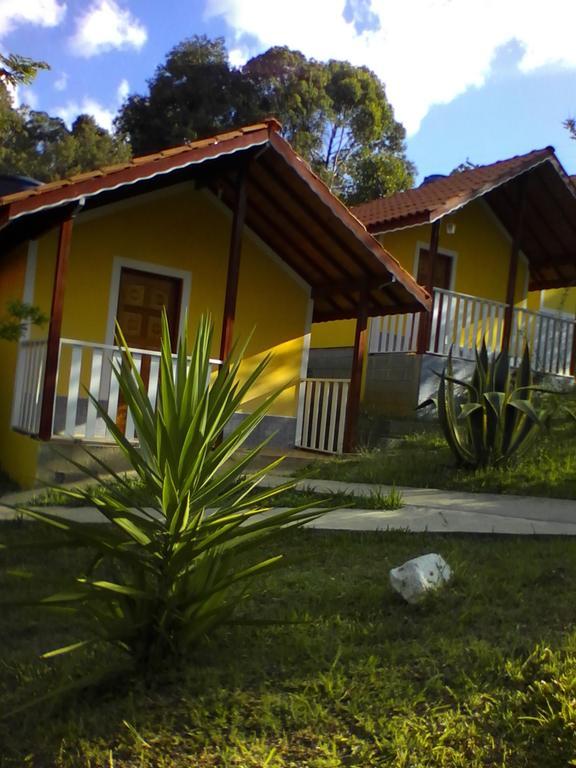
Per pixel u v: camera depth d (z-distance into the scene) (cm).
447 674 334
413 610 419
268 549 558
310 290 1100
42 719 332
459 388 1221
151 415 351
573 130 815
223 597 373
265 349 1063
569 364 1484
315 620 404
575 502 710
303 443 1081
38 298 896
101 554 340
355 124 4384
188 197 1009
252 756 283
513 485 764
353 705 311
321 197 880
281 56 4128
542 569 471
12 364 922
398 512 662
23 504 702
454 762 272
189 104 3847
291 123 4041
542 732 281
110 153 3791
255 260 1054
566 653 334
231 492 360
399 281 948
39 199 713
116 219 953
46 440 780
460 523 620
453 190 1362
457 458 833
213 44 4000
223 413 357
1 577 518
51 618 457
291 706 312
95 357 816
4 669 388
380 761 277
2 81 569
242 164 882
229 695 328
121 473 799
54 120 4106
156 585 353
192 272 1010
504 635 371
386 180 3991
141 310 983
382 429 1103
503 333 1358
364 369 1349
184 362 354
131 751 298
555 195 1366
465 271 1483
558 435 951
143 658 355
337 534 590
